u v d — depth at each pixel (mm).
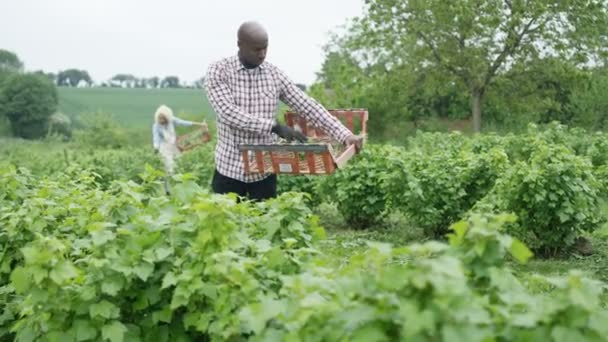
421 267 2648
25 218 5020
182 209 3998
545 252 8844
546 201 8398
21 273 3834
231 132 6375
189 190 4484
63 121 60719
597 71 34188
